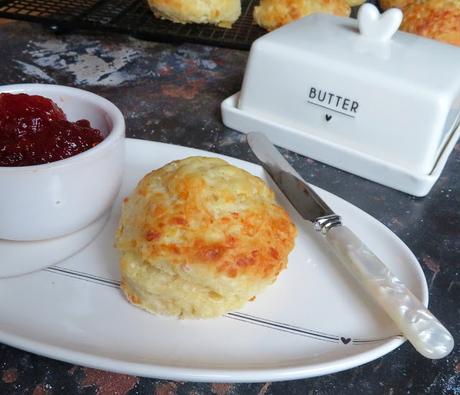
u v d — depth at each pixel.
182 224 0.36
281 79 0.50
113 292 0.37
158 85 0.60
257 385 0.35
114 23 0.69
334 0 0.71
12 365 0.35
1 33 0.68
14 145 0.37
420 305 0.35
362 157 0.48
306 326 0.36
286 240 0.38
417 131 0.46
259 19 0.71
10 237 0.38
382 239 0.41
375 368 0.35
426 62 0.49
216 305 0.36
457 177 0.51
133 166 0.45
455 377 0.35
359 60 0.48
